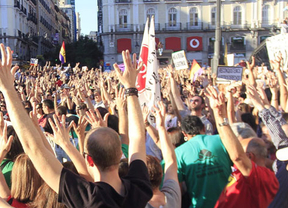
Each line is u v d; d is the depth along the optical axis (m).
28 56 56.81
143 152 2.73
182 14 53.97
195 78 14.07
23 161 3.19
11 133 4.01
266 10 52.91
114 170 2.45
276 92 6.04
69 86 13.24
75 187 2.32
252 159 3.80
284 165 3.84
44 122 6.35
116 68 2.90
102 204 2.25
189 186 3.80
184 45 54.19
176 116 6.88
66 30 108.69
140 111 2.87
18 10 51.03
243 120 5.62
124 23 54.00
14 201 3.16
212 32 53.66
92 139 2.44
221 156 3.80
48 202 3.01
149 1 53.44
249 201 3.48
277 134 3.97
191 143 3.92
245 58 53.38
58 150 5.55
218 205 3.60
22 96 10.38
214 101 3.43
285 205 3.69
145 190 2.47
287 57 12.64
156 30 53.75
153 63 6.61
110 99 7.61
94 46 56.84
